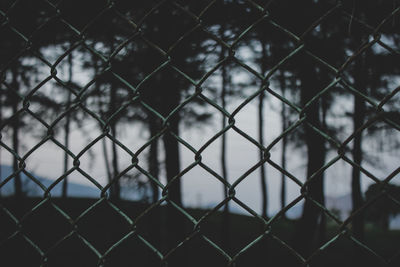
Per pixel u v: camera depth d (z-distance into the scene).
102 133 1.08
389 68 6.25
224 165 13.86
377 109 0.86
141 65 7.78
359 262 6.04
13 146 12.54
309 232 10.65
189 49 7.46
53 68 1.17
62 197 16.06
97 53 1.12
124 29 6.31
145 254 9.23
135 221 1.06
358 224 6.48
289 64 8.18
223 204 0.96
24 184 14.97
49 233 12.88
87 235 11.05
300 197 0.91
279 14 5.25
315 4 5.83
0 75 1.21
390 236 18.59
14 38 6.75
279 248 11.82
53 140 1.15
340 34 5.92
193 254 11.77
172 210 8.94
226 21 6.50
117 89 8.79
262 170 13.90
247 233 16.91
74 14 4.21
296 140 12.06
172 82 8.29
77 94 1.12
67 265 10.49
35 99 10.95
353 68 6.41
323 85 8.42
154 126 9.02
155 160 9.76
